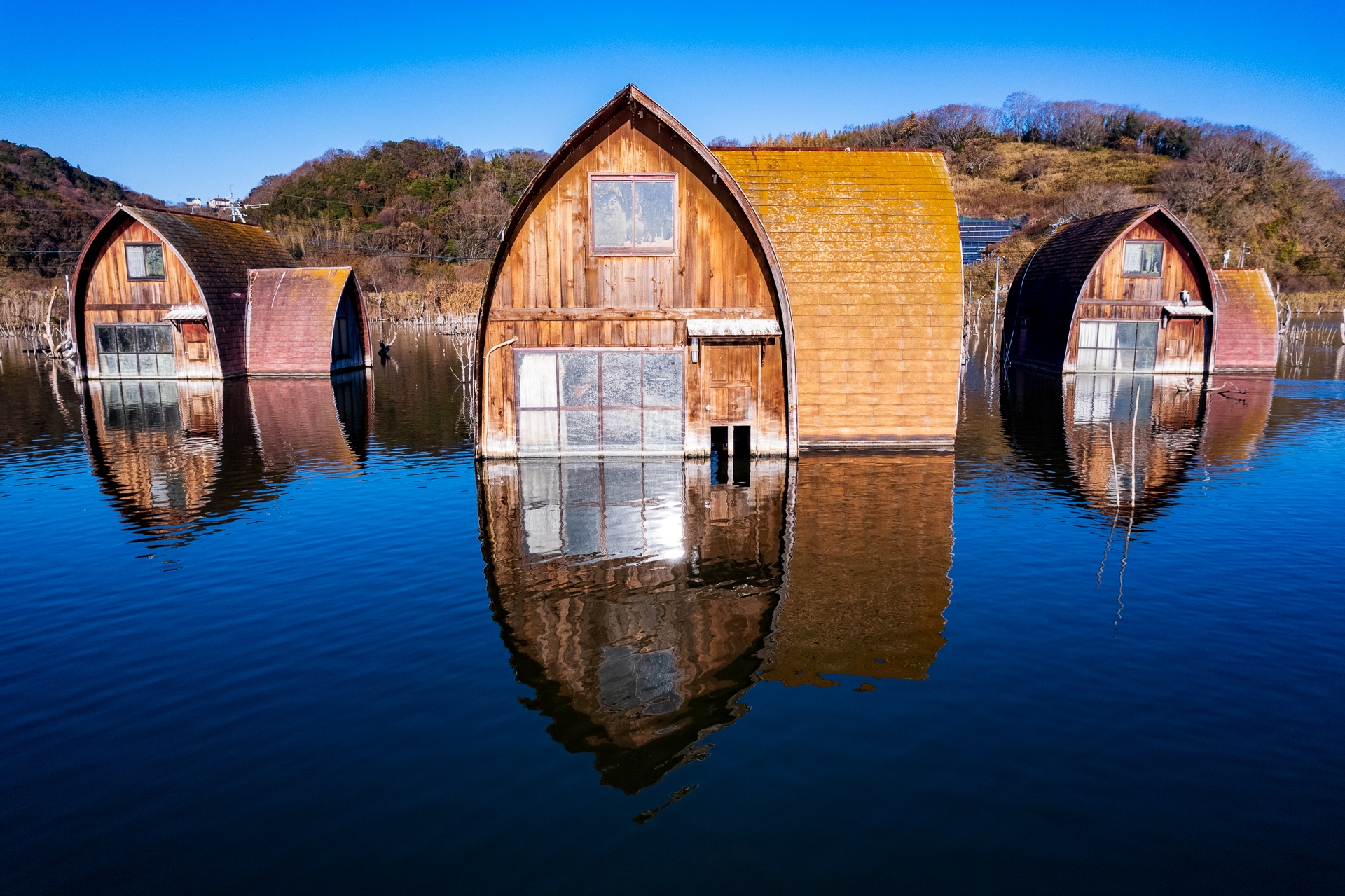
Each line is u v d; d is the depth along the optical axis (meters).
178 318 32.88
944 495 15.38
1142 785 6.27
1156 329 34.44
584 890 5.14
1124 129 115.75
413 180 106.69
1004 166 107.12
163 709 7.57
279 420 24.66
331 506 14.78
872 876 5.26
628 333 18.00
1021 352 39.94
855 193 20.14
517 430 18.33
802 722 7.18
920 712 7.36
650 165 17.28
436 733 7.07
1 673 8.38
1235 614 9.66
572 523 13.59
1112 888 5.17
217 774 6.51
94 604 10.23
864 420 19.31
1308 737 6.98
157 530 13.41
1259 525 13.42
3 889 5.25
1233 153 79.69
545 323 17.86
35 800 6.21
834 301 19.19
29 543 12.75
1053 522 13.59
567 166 17.25
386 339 56.78
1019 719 7.23
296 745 6.92
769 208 19.91
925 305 19.17
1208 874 5.31
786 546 12.24
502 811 5.98
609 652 8.66
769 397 18.42
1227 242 74.19
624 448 18.53
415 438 21.70
